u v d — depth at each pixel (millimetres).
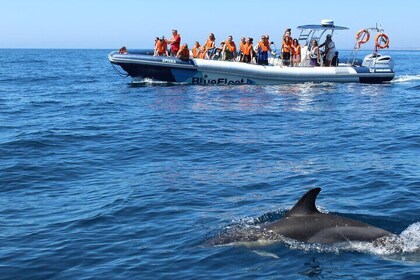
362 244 7543
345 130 18266
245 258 7402
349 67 32875
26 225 9008
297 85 31625
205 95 27938
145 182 11656
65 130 18391
